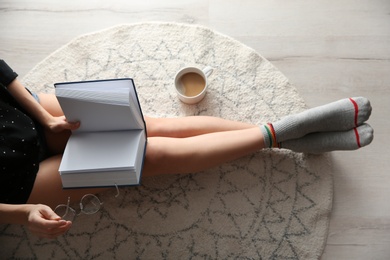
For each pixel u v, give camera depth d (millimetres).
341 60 1355
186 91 1264
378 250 1151
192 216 1187
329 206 1185
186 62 1354
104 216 1193
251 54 1354
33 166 995
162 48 1376
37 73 1358
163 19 1435
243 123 1196
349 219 1186
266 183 1212
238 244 1157
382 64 1343
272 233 1165
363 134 1119
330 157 1240
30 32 1433
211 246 1159
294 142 1155
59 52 1381
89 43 1389
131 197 1213
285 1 1440
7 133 955
